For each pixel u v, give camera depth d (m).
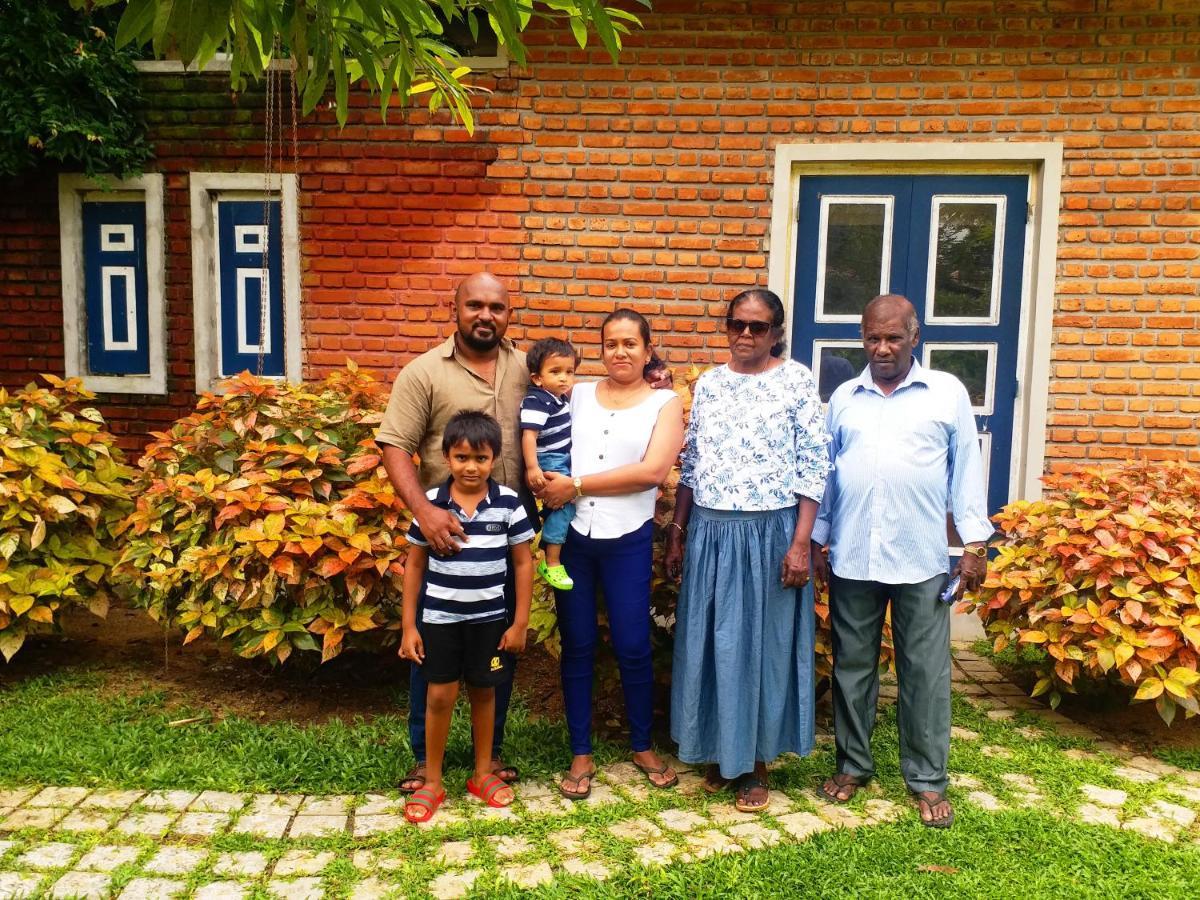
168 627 3.60
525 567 2.71
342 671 3.91
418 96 4.72
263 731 3.26
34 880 2.30
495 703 2.93
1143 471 4.00
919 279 4.73
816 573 3.02
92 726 3.27
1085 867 2.48
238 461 3.62
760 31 4.57
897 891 2.35
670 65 4.63
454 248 4.81
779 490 2.75
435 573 2.61
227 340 5.02
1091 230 4.52
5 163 4.52
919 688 2.80
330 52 2.60
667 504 3.38
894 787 2.97
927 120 4.54
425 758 2.85
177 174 4.88
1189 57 4.41
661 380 2.98
